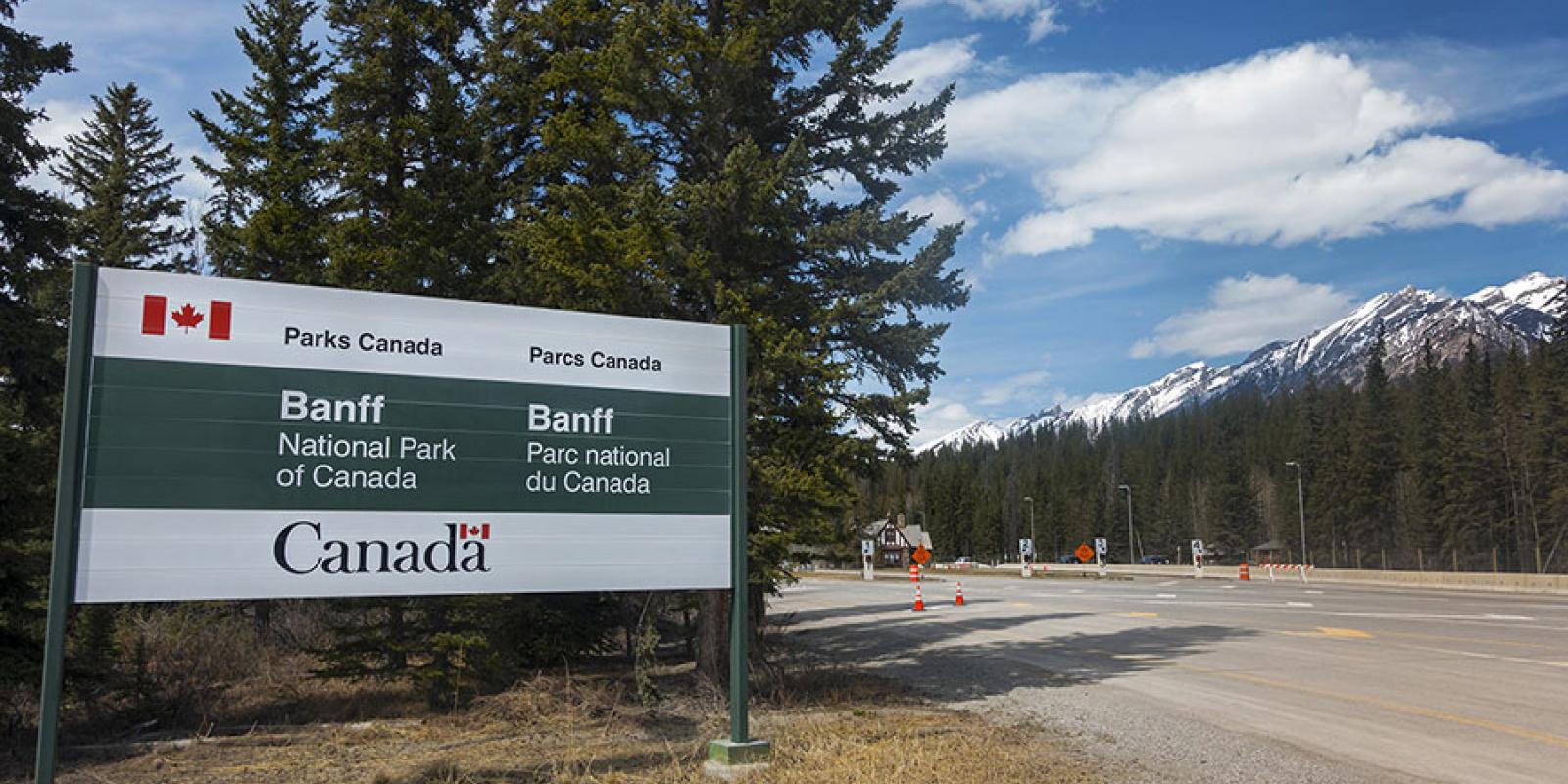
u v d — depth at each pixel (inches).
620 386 332.8
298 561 280.4
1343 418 4111.7
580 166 522.3
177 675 487.5
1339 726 398.0
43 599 436.1
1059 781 300.4
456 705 443.8
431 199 571.5
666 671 603.8
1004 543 5895.7
